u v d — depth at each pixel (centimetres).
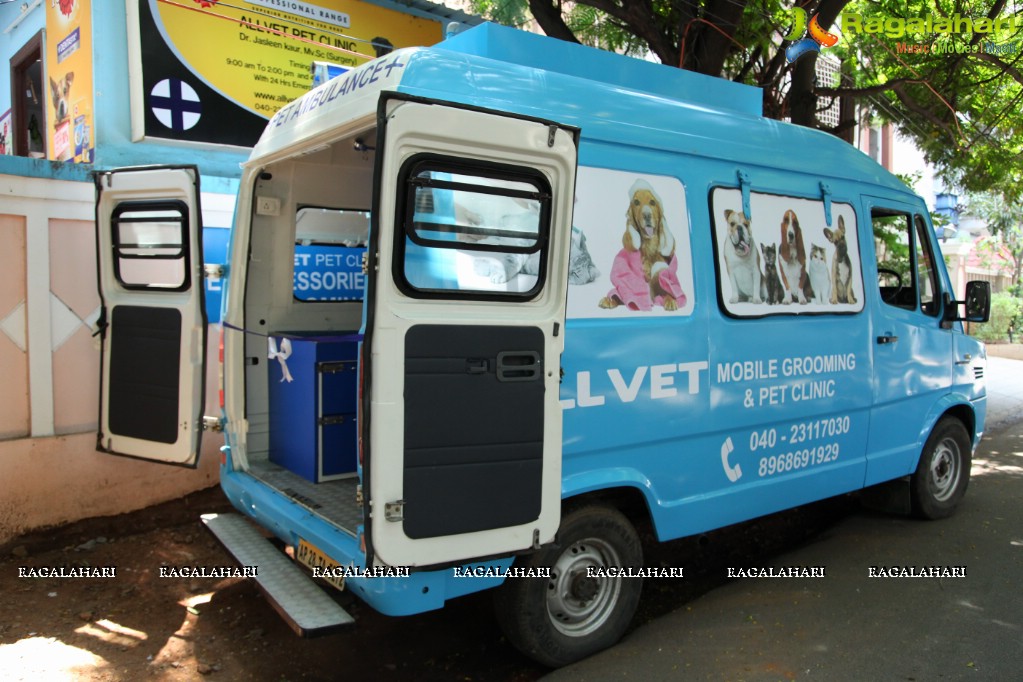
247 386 461
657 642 400
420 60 324
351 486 415
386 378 285
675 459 400
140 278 501
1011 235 2145
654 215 390
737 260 429
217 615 421
